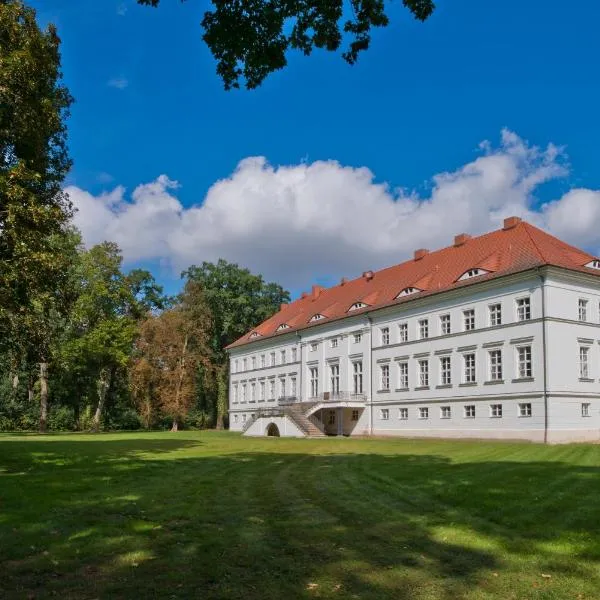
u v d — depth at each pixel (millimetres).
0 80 20641
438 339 47500
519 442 39375
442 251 54719
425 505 12461
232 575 7684
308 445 36438
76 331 67000
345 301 62219
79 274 64125
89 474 18766
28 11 22672
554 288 39719
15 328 22312
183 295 76562
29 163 22938
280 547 8977
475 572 7773
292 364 67438
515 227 47656
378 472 19188
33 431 68438
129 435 56219
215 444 37656
